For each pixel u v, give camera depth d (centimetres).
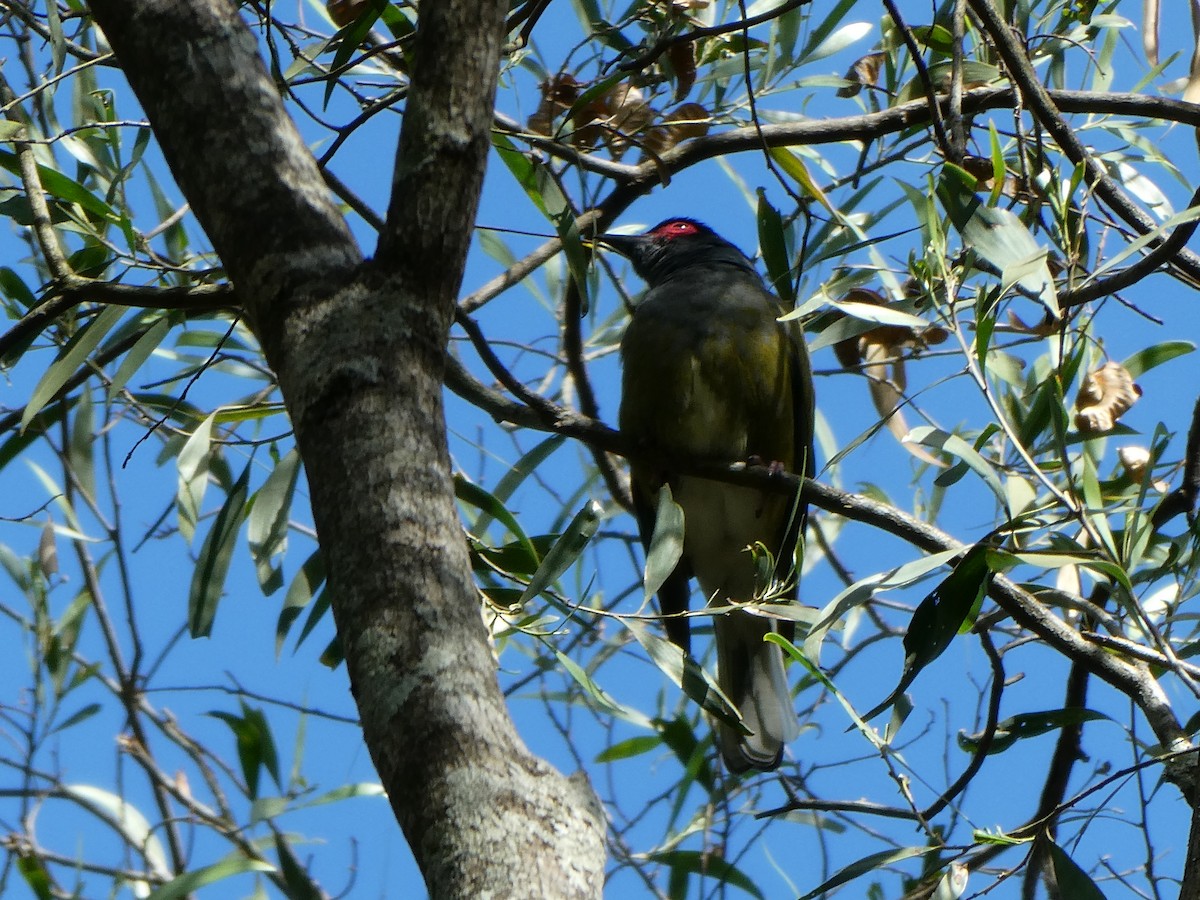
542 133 832
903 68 931
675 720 882
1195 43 865
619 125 824
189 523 803
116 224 759
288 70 818
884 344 889
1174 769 643
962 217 637
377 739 364
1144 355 834
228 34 475
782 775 880
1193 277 846
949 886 598
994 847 715
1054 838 654
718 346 1002
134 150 786
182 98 466
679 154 886
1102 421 792
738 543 1040
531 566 762
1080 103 880
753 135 890
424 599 378
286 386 421
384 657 371
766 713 927
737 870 830
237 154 456
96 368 820
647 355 1010
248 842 884
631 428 1024
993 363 800
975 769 689
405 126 442
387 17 780
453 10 446
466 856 339
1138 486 802
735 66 899
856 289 827
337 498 395
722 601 1035
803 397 1037
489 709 364
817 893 609
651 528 1013
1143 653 677
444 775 352
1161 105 871
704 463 902
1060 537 652
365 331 418
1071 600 721
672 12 806
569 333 909
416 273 429
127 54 479
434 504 394
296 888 820
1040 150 744
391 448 399
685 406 1005
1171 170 899
